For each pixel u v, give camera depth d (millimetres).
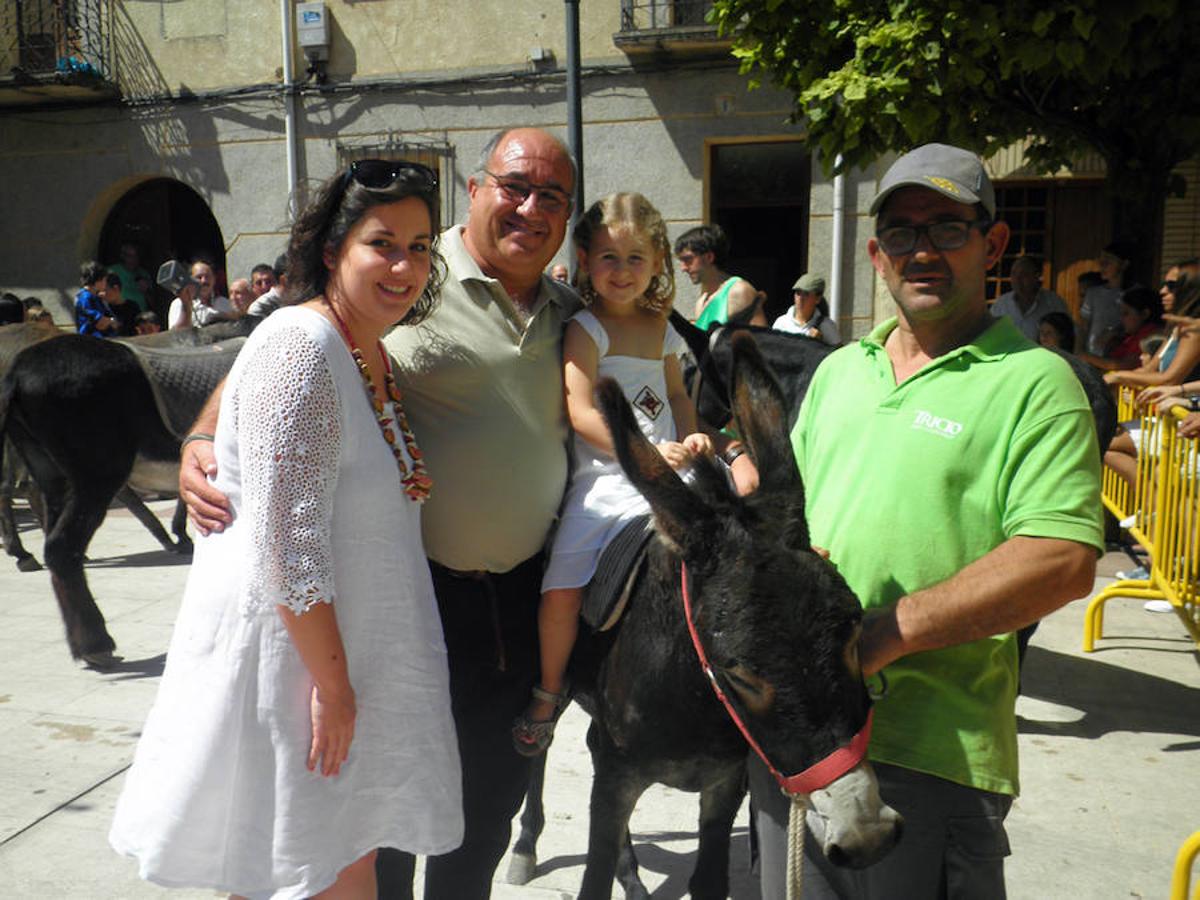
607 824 2385
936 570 1893
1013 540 1759
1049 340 6805
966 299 1938
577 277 2520
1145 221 7480
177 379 5449
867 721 1749
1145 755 4039
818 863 1950
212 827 1907
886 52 5656
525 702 2514
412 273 1955
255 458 1821
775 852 2051
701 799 2508
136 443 5301
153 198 12531
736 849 3420
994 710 1929
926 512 1893
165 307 12375
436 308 2254
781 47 6152
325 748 1887
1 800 3621
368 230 1921
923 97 5645
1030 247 10125
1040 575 1703
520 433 2273
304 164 11406
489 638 2432
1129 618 5684
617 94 10430
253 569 1838
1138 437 5246
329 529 1874
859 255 9992
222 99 11445
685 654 2051
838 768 1663
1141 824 3521
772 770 1773
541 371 2309
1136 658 5082
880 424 1989
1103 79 6195
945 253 1895
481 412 2244
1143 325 6984
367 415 1967
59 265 12258
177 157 11727
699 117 10258
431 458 2266
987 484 1862
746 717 1798
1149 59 5805
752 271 10812
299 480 1823
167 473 5707
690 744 2156
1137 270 7566
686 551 1843
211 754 1892
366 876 2104
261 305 6121
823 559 1833
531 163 2236
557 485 2361
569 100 7152
